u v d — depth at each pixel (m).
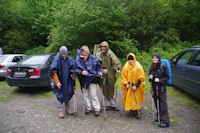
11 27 17.25
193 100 4.74
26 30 17.69
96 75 3.71
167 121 3.22
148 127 3.23
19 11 17.80
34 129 3.17
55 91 3.64
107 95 4.07
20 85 5.23
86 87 3.77
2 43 16.69
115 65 3.90
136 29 9.48
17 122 3.45
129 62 3.46
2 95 5.39
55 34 9.09
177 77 5.37
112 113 3.94
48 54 6.24
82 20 7.65
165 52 10.02
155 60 3.30
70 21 7.75
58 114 3.87
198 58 4.40
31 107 4.31
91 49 8.09
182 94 5.29
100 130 3.13
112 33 8.07
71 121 3.51
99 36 8.31
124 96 3.65
